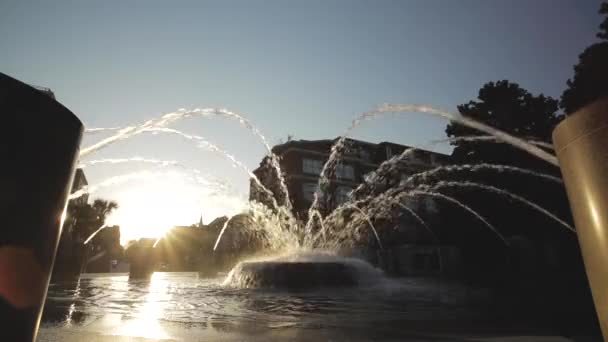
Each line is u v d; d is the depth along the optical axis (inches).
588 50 547.5
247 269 303.7
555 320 104.0
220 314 122.6
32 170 40.2
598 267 46.6
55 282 456.4
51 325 97.3
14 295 37.7
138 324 99.0
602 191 45.9
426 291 230.1
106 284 400.5
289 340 74.5
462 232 745.6
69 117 46.6
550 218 613.9
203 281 490.3
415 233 937.5
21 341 38.5
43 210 41.4
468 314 119.9
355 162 1365.7
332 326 94.6
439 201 814.5
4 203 37.0
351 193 1179.3
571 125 51.7
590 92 544.7
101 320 107.6
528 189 629.9
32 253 39.9
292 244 823.1
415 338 76.9
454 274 561.6
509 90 703.7
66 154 45.6
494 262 698.2
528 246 644.1
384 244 962.1
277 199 1216.8
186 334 82.3
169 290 271.7
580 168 49.5
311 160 1306.6
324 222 1066.1
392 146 1396.4
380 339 75.8
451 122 749.3
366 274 291.3
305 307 143.6
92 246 1360.7
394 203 1043.9
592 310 128.0
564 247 606.5
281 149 1328.7
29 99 40.8
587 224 48.2
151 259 654.5
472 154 730.2
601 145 46.6
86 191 316.8
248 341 73.8
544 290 225.5
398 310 132.1
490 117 695.1
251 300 177.8
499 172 665.6
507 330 87.7
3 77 38.5
